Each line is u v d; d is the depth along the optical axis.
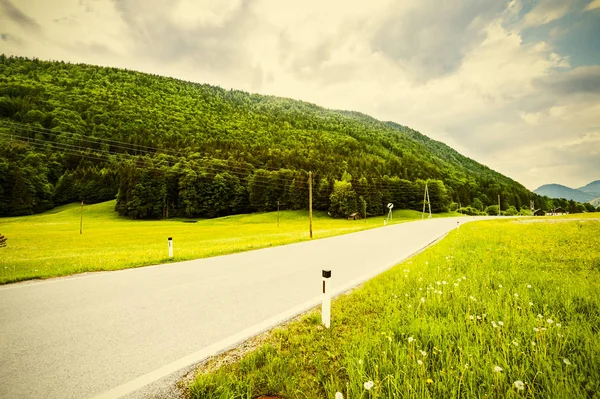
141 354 3.39
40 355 3.35
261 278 7.47
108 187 102.06
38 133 107.75
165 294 5.95
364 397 2.43
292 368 2.95
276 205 89.00
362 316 4.41
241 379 2.80
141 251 14.84
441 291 5.04
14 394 2.60
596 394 2.33
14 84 147.75
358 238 19.80
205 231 45.06
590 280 5.81
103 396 2.61
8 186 79.69
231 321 4.45
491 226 26.47
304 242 17.45
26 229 52.00
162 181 83.94
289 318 4.58
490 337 3.39
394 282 6.22
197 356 3.36
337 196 82.88
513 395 2.25
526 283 5.61
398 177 107.81
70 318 4.55
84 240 31.86
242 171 94.94
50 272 7.94
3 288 6.45
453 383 2.49
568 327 3.52
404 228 30.83
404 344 3.31
